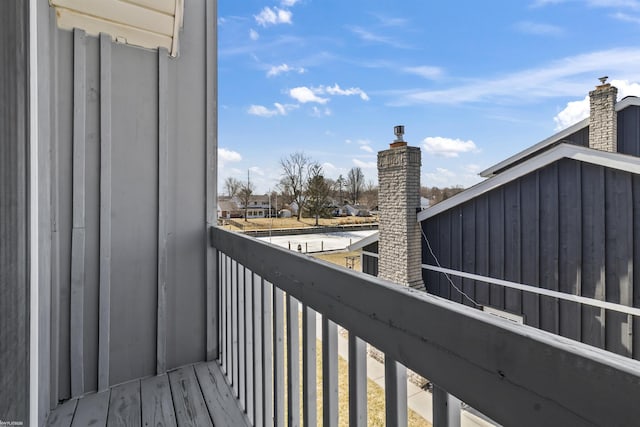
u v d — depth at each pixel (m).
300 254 1.02
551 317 3.92
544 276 3.98
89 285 1.70
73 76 1.64
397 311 0.60
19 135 0.71
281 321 1.16
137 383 1.77
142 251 1.85
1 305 0.56
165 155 1.91
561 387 0.36
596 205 3.57
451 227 5.02
